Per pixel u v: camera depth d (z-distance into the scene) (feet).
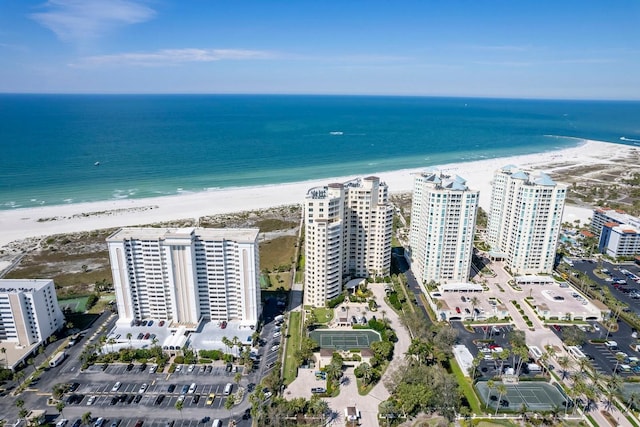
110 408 524.52
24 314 618.44
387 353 608.60
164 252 654.53
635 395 511.40
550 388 558.56
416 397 510.17
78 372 589.73
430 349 602.03
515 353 593.01
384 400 540.93
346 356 618.85
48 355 624.59
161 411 520.42
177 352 625.82
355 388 561.02
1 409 521.65
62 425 494.59
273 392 549.54
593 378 569.64
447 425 499.10
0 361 592.60
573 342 631.56
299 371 592.60
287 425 492.13
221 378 579.48
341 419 509.76
